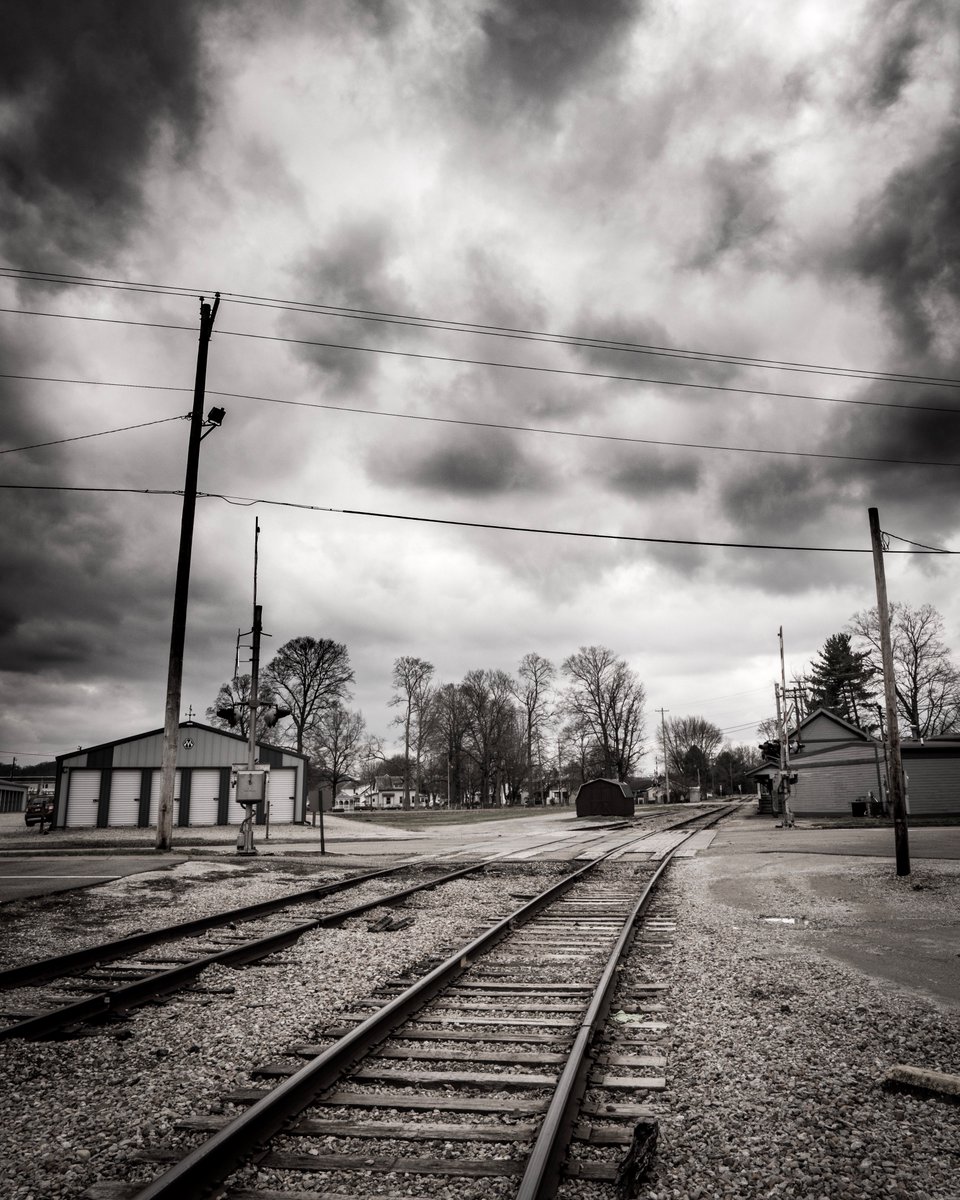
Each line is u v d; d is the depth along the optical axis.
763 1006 6.96
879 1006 6.93
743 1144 4.29
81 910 12.87
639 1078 5.22
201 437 24.48
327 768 82.50
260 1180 3.93
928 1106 4.79
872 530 18.06
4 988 7.84
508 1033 6.21
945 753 45.38
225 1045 5.96
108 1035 6.19
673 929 10.97
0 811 72.69
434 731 88.62
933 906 12.79
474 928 11.09
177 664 23.73
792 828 37.31
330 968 8.55
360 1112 4.73
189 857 21.86
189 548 23.92
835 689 87.50
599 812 60.50
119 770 43.31
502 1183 3.90
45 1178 3.94
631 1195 3.78
